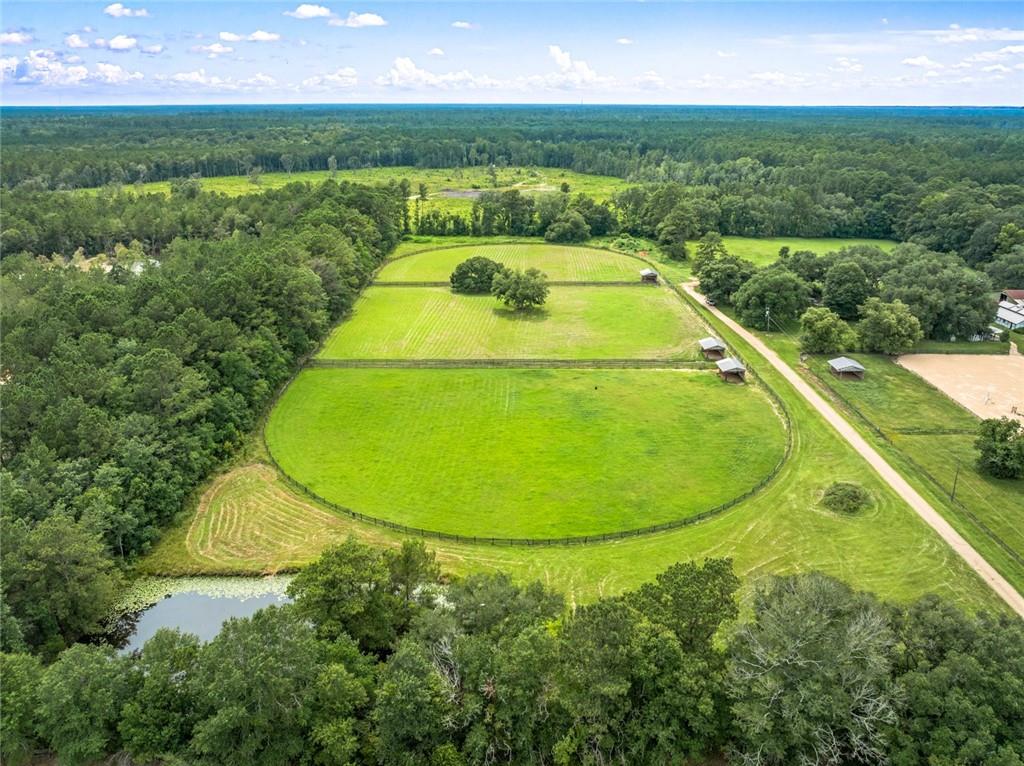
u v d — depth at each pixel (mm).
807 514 69750
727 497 73500
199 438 76750
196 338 86375
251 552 66000
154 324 90812
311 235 138125
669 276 160000
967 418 89000
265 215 170125
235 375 87625
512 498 73812
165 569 63562
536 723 41969
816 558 63281
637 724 40781
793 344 116125
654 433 86938
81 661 42750
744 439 85125
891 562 62438
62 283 119625
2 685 42344
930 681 38000
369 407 94500
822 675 38031
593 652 40625
